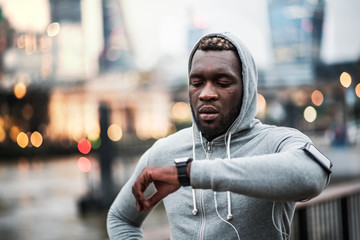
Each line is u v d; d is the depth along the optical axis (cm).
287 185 97
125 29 4541
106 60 4275
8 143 3256
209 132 129
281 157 101
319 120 3891
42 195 1099
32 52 3816
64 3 4116
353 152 2075
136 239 147
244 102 126
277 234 121
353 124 3084
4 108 3366
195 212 128
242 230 121
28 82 3659
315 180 99
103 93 3978
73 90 3809
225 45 125
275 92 3381
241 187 98
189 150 140
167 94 4044
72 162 2300
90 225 725
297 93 3512
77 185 1288
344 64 3531
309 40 3856
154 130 4100
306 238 304
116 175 990
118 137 2955
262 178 97
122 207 149
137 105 4178
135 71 4209
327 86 3525
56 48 3947
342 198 376
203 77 125
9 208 913
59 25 4094
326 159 103
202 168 101
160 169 104
